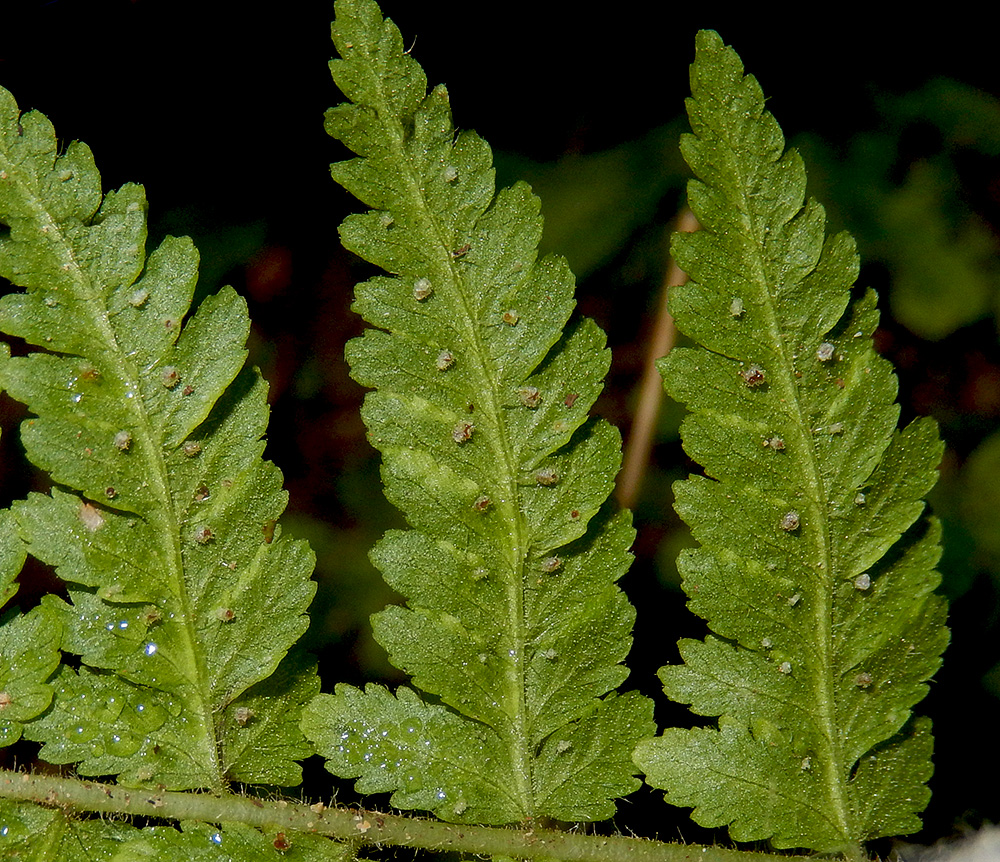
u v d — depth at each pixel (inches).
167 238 7.8
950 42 9.3
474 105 9.3
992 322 9.3
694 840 8.3
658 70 9.3
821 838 7.9
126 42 8.9
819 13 9.2
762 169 7.9
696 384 7.9
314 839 7.8
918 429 7.9
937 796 8.4
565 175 9.2
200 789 7.8
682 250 7.9
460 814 7.8
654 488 9.1
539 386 7.9
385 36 7.9
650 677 8.8
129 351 7.8
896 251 9.1
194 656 7.8
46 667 7.8
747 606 7.9
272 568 7.8
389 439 7.9
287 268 9.3
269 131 9.2
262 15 9.0
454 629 7.8
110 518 7.8
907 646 7.9
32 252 7.8
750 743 7.9
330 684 8.9
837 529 7.9
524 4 9.2
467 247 7.9
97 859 7.7
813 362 7.9
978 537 9.0
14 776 7.8
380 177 7.9
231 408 7.8
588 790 7.9
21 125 7.8
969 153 9.2
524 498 7.9
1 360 7.8
